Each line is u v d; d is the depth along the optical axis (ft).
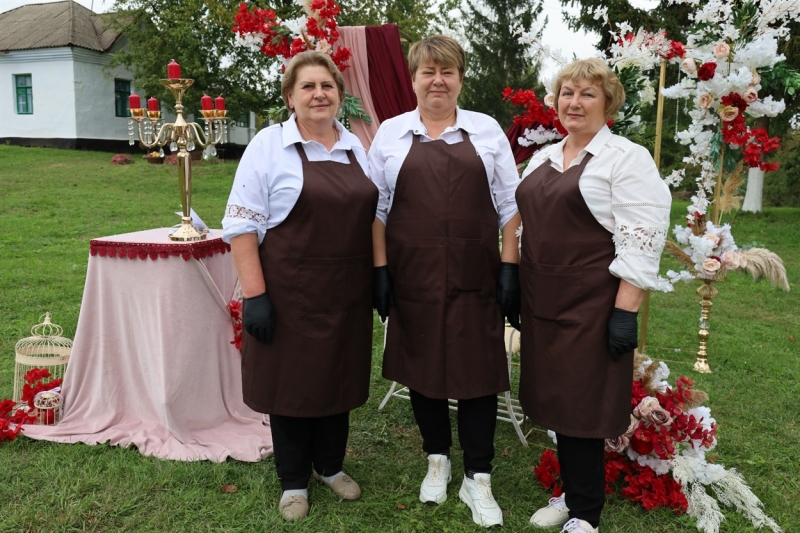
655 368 8.98
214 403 10.05
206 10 54.75
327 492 8.33
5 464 8.71
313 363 7.35
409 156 7.57
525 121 11.02
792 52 32.50
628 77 10.25
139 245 9.29
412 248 7.50
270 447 9.41
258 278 7.25
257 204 7.14
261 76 57.98
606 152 6.74
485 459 7.93
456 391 7.53
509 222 7.95
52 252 23.22
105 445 9.30
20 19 68.74
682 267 25.21
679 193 53.88
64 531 7.31
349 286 7.43
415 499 8.31
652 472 8.47
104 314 9.68
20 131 64.75
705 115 11.58
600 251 6.80
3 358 12.76
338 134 7.73
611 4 36.24
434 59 7.31
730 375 13.30
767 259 12.94
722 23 11.13
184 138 9.80
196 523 7.58
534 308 7.16
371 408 11.32
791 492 8.75
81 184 40.14
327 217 7.18
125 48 65.10
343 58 12.54
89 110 63.57
